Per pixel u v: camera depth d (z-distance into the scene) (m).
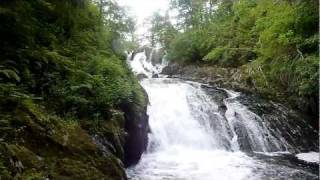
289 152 14.08
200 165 10.95
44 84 8.28
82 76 9.16
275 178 9.64
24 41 8.60
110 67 10.56
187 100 16.59
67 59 9.30
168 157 12.07
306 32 17.41
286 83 18.44
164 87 18.03
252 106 16.45
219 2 31.69
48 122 7.01
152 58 35.31
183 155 12.52
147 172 9.93
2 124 6.18
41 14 10.27
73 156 6.82
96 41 12.02
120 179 7.39
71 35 10.87
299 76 17.08
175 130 14.83
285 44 17.73
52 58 8.85
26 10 9.20
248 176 9.79
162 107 15.84
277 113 16.36
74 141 7.14
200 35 29.00
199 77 24.58
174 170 10.25
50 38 9.62
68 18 11.00
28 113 6.80
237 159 12.00
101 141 8.20
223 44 26.14
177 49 30.55
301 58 16.59
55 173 6.11
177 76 27.30
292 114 16.67
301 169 10.77
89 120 8.52
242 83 20.58
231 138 14.70
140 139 10.94
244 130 15.00
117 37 14.31
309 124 16.41
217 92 17.91
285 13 17.98
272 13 19.80
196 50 28.95
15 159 5.62
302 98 17.17
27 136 6.36
